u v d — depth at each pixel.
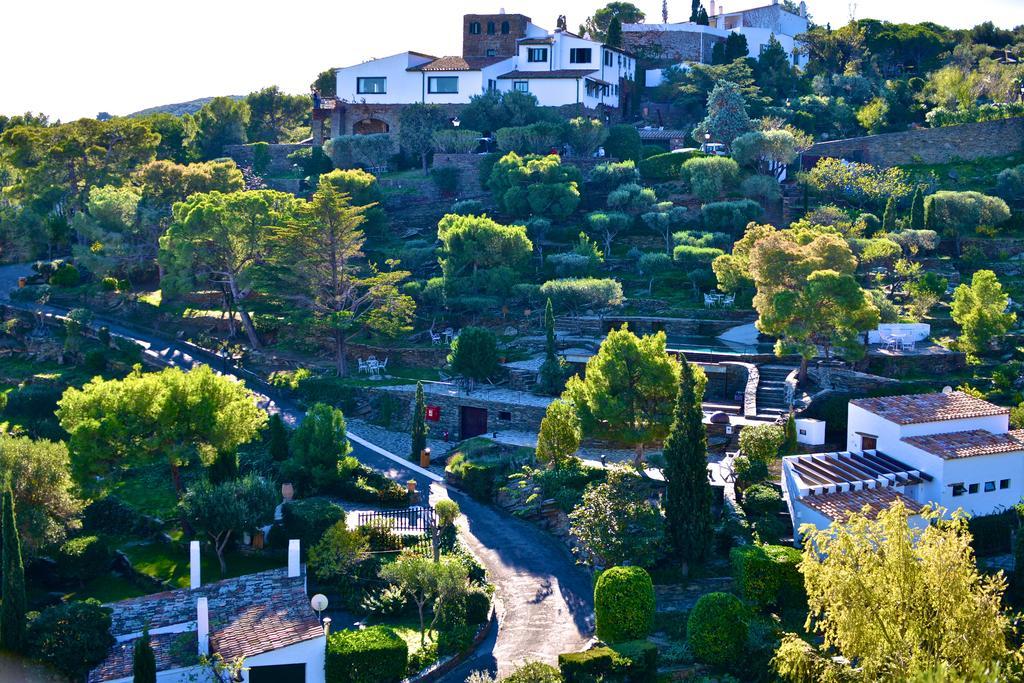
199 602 47.56
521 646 49.97
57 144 121.38
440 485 68.50
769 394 73.56
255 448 72.75
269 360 91.69
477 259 95.19
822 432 66.12
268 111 173.00
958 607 36.25
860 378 72.81
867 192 106.44
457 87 132.38
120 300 106.06
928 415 60.84
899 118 130.88
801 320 73.00
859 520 39.44
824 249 77.00
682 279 97.44
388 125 135.38
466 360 80.06
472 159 120.62
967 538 37.94
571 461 65.31
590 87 130.75
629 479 56.62
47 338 99.38
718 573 53.62
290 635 47.66
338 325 85.44
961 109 128.38
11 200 133.62
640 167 117.69
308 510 59.25
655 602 52.25
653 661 45.81
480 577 55.19
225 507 56.97
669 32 157.25
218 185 115.19
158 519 63.69
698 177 108.75
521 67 134.50
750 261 78.31
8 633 47.19
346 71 135.75
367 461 72.44
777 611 50.19
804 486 55.22
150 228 109.19
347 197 90.06
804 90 144.75
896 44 155.62
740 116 119.62
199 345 96.19
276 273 91.81
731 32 151.88
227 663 45.41
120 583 58.31
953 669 34.62
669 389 63.25
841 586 37.56
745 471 58.97
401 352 89.19
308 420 67.19
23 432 79.81
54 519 59.22
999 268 94.56
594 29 171.50
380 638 47.72
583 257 97.06
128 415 61.16
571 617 52.50
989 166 115.75
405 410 80.25
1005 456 58.06
